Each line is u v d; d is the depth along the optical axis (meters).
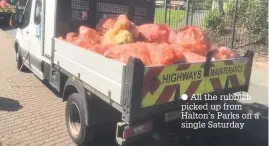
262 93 7.42
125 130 3.45
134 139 3.55
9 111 5.65
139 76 3.17
